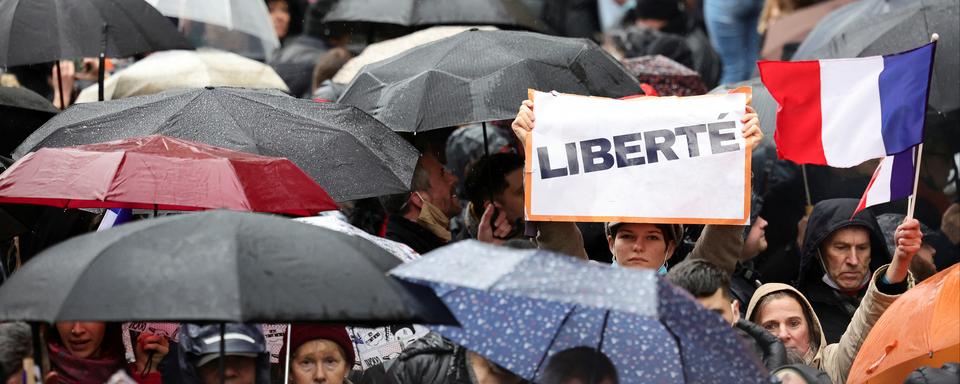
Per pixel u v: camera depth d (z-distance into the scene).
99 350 15.00
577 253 15.73
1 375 12.74
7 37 18.64
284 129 16.14
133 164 13.78
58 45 18.64
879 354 13.72
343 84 22.52
